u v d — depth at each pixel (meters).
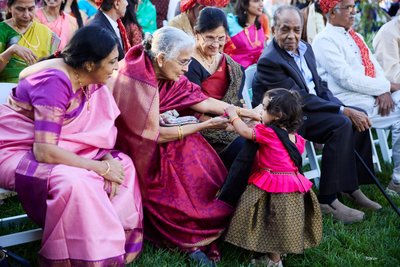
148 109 3.66
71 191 3.08
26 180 3.21
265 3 8.11
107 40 3.30
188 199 3.77
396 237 4.25
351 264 3.86
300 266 3.82
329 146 4.56
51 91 3.24
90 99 3.54
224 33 4.23
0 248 3.25
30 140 3.38
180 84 4.04
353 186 4.61
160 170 3.79
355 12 5.35
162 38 3.69
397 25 5.81
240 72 4.41
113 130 3.59
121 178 3.43
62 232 3.09
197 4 5.32
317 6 5.80
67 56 3.31
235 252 3.87
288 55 4.74
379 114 5.36
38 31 4.84
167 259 3.66
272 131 3.65
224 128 3.83
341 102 5.08
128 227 3.45
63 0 5.34
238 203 3.67
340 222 4.43
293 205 3.63
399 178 5.13
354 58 5.34
